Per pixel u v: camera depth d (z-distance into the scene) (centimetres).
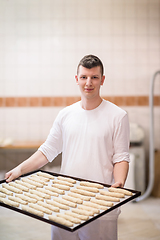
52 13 450
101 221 180
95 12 452
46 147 204
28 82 458
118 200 156
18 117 461
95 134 188
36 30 452
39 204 157
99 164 188
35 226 327
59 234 185
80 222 137
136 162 423
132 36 456
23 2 447
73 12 450
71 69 457
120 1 451
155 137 467
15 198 162
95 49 456
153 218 353
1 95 458
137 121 467
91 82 181
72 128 194
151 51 459
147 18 454
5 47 453
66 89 460
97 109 193
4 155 458
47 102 461
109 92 463
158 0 452
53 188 175
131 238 302
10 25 450
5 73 456
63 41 454
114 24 454
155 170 438
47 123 463
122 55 458
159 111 468
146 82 463
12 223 334
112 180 194
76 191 170
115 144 190
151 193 434
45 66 457
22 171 194
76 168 191
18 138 463
